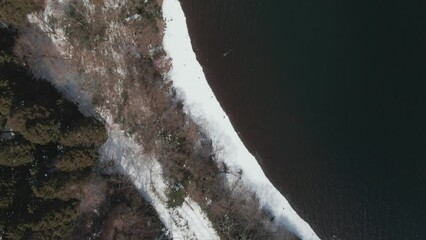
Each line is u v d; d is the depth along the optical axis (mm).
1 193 31328
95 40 36312
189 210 38281
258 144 39344
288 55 39406
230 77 38906
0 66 32750
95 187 36250
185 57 37969
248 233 38188
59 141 32562
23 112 30859
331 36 39531
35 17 35031
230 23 38781
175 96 37781
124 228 36719
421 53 39906
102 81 36844
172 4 37469
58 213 32000
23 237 30906
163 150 37656
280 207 39531
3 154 30812
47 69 35719
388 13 39625
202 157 38062
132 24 36750
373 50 39781
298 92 39656
